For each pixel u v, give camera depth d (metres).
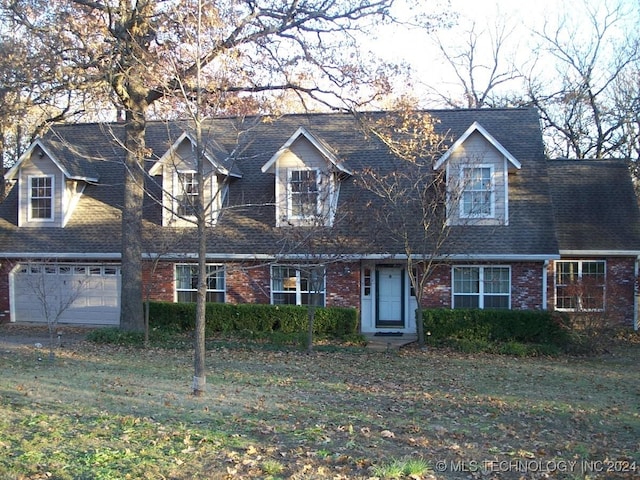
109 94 17.77
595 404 11.91
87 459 7.54
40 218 24.28
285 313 20.59
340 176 21.73
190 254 21.41
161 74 15.50
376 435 9.15
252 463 7.52
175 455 7.79
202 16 13.71
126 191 20.09
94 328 22.97
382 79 17.61
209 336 20.61
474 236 20.36
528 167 22.30
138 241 20.33
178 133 22.88
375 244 19.48
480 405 11.59
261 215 22.34
